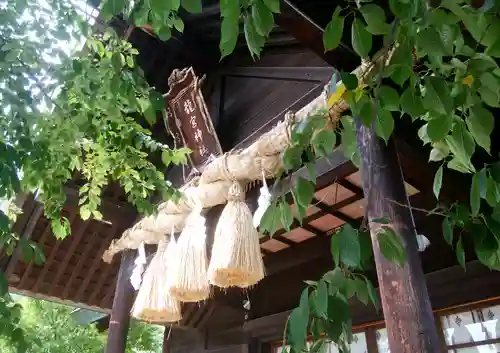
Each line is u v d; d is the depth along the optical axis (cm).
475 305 336
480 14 83
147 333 767
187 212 346
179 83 388
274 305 494
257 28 89
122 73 205
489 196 88
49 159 203
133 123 237
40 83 191
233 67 431
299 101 346
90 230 483
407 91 93
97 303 534
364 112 95
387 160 170
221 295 539
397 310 140
